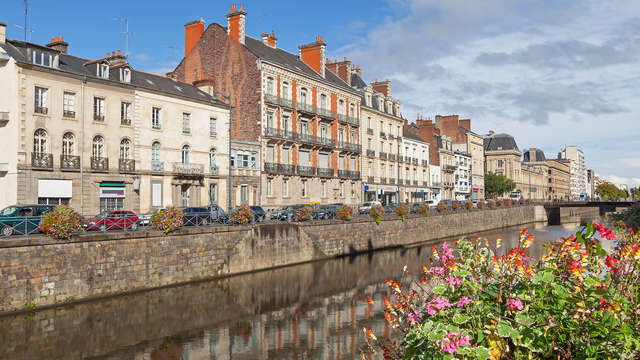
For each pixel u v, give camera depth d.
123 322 16.14
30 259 17.00
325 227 32.22
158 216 21.77
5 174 26.70
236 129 43.31
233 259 25.42
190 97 35.84
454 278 5.20
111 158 30.72
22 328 15.04
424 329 4.79
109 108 30.77
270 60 43.16
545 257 5.62
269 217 30.36
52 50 27.98
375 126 58.59
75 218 18.20
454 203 54.28
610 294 4.88
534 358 4.79
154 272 21.39
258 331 15.44
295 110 45.62
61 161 28.14
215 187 37.97
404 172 64.31
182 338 14.66
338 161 51.50
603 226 5.41
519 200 75.62
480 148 91.62
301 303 19.47
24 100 26.62
